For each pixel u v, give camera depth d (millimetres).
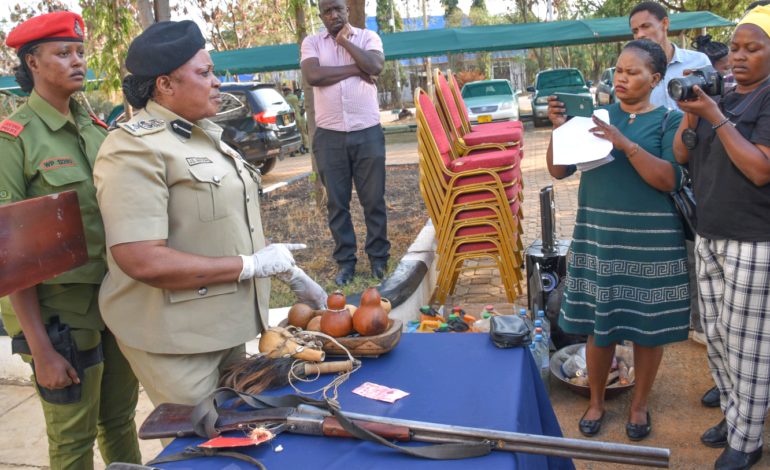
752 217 2648
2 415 4117
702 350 4266
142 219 1969
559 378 3820
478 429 1687
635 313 3141
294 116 13867
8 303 2420
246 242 2275
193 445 1792
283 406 1905
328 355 2254
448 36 14727
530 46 14711
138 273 1972
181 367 2148
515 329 2273
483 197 4793
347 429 1714
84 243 1936
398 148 17000
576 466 3174
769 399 2844
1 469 3516
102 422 2723
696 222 2971
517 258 5207
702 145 2754
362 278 5152
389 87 38656
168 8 5621
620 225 3061
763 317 2717
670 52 4141
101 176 2002
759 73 2586
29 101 2395
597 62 36625
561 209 8359
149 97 2170
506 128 5965
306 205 8617
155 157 2008
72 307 2393
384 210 5156
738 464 2930
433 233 6008
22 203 1728
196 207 2109
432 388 2010
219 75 15055
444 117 5363
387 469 1610
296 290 2369
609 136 2867
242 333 2217
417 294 4781
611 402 3723
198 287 2086
